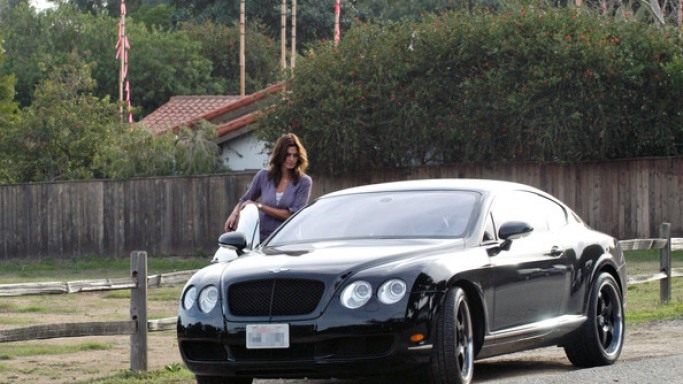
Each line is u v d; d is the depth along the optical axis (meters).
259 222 12.64
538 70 29.97
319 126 32.03
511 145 31.06
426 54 31.41
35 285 11.67
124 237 36.03
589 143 30.30
